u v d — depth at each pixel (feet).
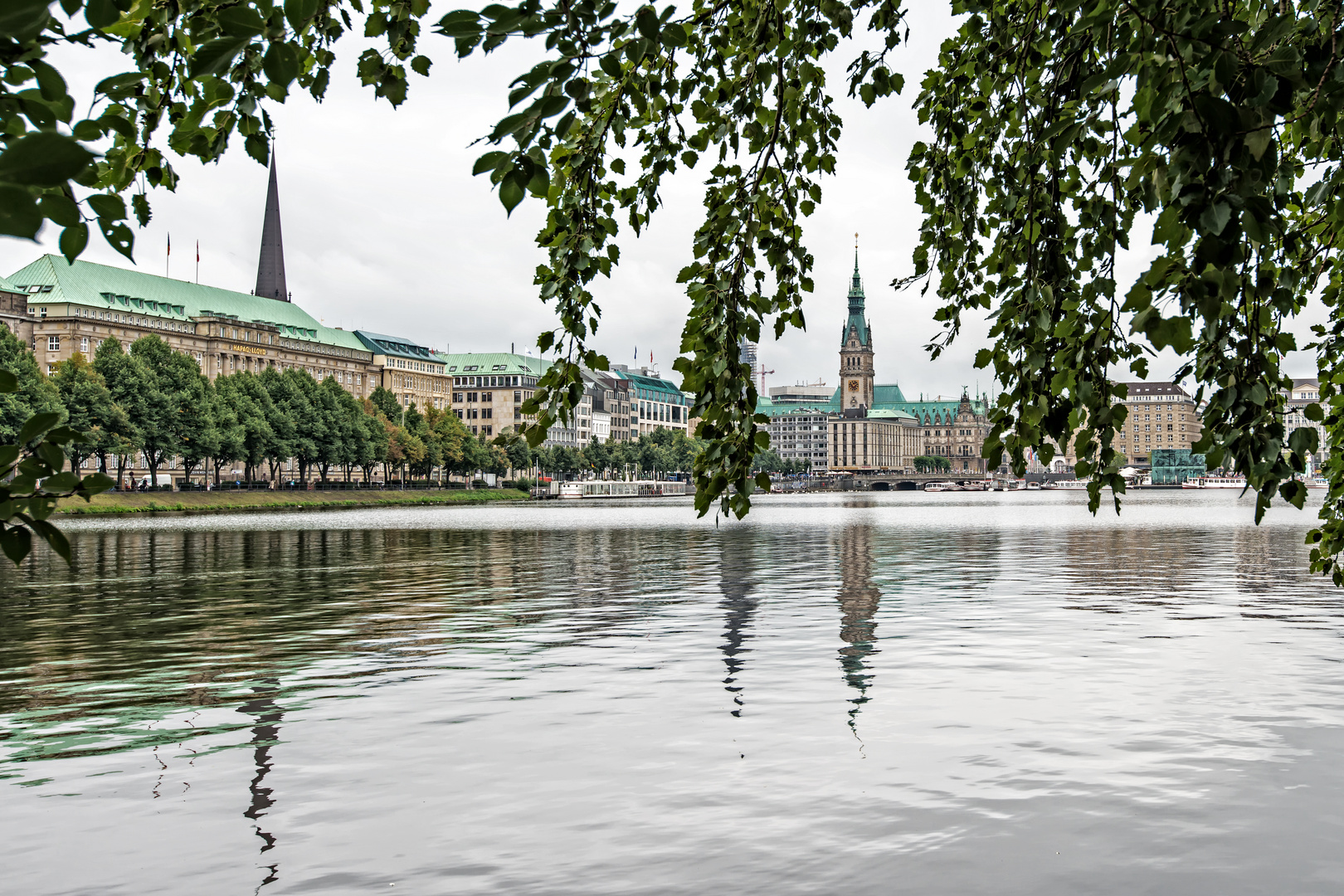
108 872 36.63
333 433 492.95
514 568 157.79
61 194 11.60
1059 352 18.56
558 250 23.20
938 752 50.14
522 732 54.95
